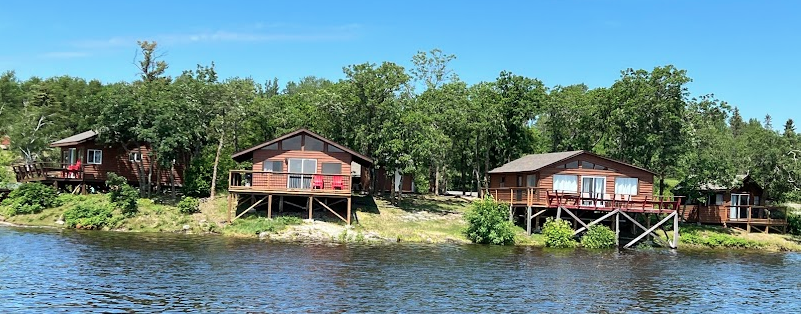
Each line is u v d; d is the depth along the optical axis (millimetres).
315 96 53062
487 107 60906
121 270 27547
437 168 64000
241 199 48438
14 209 46031
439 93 61312
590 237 44094
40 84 90438
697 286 29141
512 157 67062
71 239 36812
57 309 20578
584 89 89000
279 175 44719
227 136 54625
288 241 39812
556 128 66500
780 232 55531
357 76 51125
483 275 29766
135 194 45375
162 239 38594
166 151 46750
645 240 46688
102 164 52531
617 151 58938
